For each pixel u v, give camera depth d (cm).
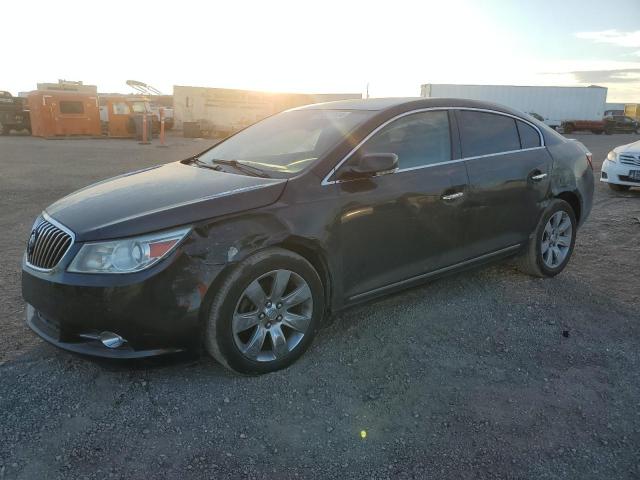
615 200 900
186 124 2797
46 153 1664
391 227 348
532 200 438
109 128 2558
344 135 345
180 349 283
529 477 236
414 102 384
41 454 242
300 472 236
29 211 743
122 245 270
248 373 304
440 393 297
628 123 4284
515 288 452
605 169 1000
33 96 2414
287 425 267
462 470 239
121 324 269
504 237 426
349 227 328
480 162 401
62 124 2444
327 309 340
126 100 2598
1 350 331
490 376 316
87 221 285
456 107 403
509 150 429
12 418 266
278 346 309
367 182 337
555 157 459
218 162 385
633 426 273
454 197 379
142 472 233
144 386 297
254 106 3091
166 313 271
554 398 295
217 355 293
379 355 336
